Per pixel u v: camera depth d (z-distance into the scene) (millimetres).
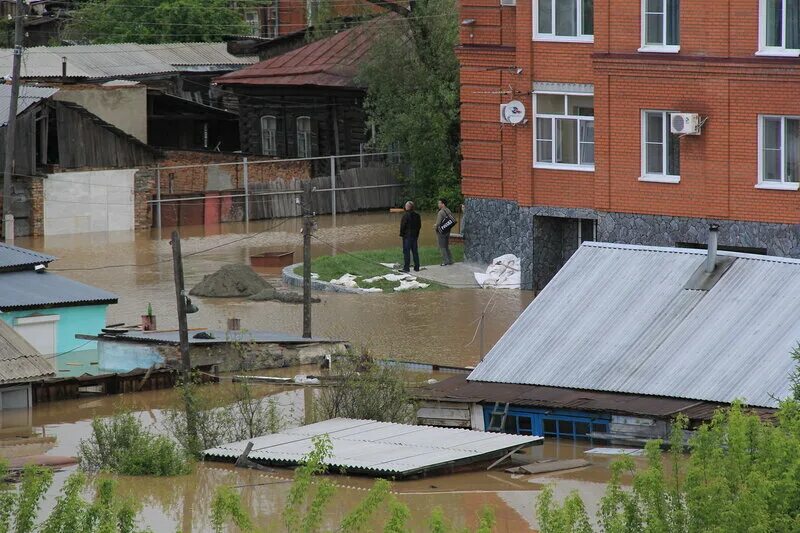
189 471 49906
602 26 79562
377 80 119125
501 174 89062
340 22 134750
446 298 83000
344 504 44844
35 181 108812
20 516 34312
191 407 52750
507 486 46812
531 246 84875
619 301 55812
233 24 169750
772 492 31703
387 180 126188
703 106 76688
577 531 33156
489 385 54000
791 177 75000
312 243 106688
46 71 133125
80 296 72125
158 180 114812
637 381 51562
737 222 76500
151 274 92750
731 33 75375
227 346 66812
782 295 53250
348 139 126562
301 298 82875
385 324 75875
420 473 47344
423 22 117500
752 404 48531
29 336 70375
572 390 52375
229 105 147625
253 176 121625
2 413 60781
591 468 48500
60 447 54938
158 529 43719
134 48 146750
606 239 81250
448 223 91375
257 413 54656
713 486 31484
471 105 89500
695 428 48062
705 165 77125
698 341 52406
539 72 83188
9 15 182125
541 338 55250
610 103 79875
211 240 108625
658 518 31812
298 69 126688
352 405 55406
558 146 83500
